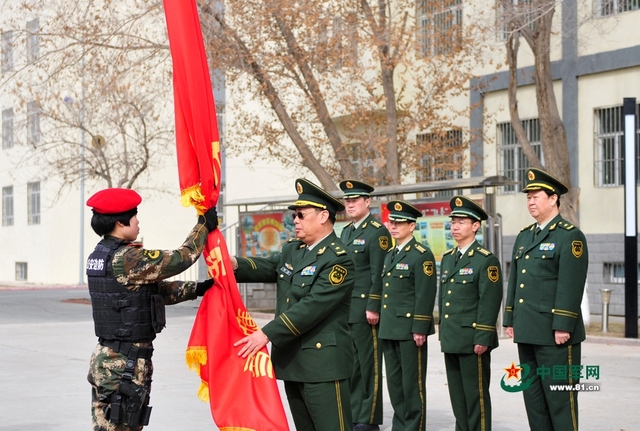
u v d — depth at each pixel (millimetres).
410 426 7750
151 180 32062
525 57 19766
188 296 5562
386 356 7992
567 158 16453
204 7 17266
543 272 6723
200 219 5566
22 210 34938
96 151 23859
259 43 17891
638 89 17656
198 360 5531
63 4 19859
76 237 33000
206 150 5539
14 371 11320
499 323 14719
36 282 33938
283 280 5742
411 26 19391
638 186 17469
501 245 14320
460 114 19969
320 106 18859
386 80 18906
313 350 5516
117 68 19594
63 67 18781
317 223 5613
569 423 6602
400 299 7848
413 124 19969
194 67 5547
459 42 18688
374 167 20375
